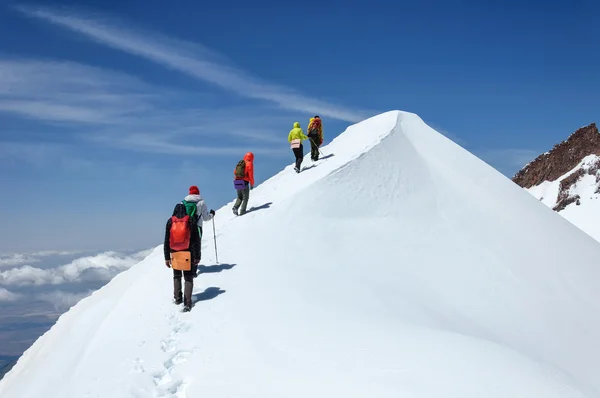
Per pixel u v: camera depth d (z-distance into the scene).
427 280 14.17
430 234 16.31
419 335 9.16
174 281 10.41
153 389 7.36
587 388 8.45
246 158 17.11
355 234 15.63
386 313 10.88
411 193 17.89
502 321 13.16
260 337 8.68
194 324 9.37
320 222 15.83
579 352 12.63
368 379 7.21
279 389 7.04
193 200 11.77
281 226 15.50
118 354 8.42
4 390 11.74
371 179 17.84
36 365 11.36
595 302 15.70
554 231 19.03
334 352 8.12
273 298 10.58
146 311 10.16
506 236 17.33
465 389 7.05
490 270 15.30
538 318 13.77
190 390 7.21
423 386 7.04
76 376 8.12
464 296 13.88
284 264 13.04
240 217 16.86
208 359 8.03
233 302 10.29
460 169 20.69
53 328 15.80
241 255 13.45
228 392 7.05
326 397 6.79
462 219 17.47
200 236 11.95
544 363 9.38
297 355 8.02
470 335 10.95
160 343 8.69
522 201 20.39
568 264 17.09
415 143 21.41
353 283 12.62
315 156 21.47
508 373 7.77
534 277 15.84
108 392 7.30
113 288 16.02
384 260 14.63
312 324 9.33
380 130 21.36
